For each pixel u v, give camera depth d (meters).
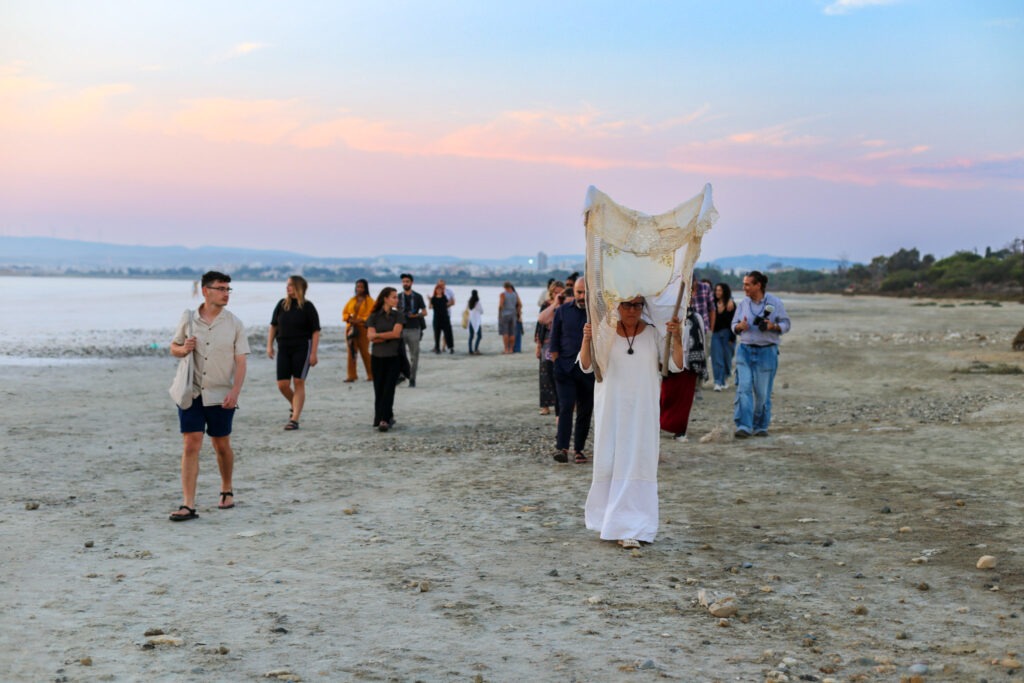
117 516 8.14
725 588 6.15
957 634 5.27
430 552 7.02
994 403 15.48
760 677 4.69
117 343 33.50
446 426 14.01
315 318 13.64
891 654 4.98
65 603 5.80
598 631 5.37
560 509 8.48
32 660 4.87
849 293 170.62
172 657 4.93
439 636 5.28
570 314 10.75
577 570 6.56
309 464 10.80
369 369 20.89
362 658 4.94
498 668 4.81
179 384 7.99
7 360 26.14
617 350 7.34
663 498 8.80
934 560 6.68
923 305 87.81
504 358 26.97
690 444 11.91
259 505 8.65
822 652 5.02
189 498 8.08
